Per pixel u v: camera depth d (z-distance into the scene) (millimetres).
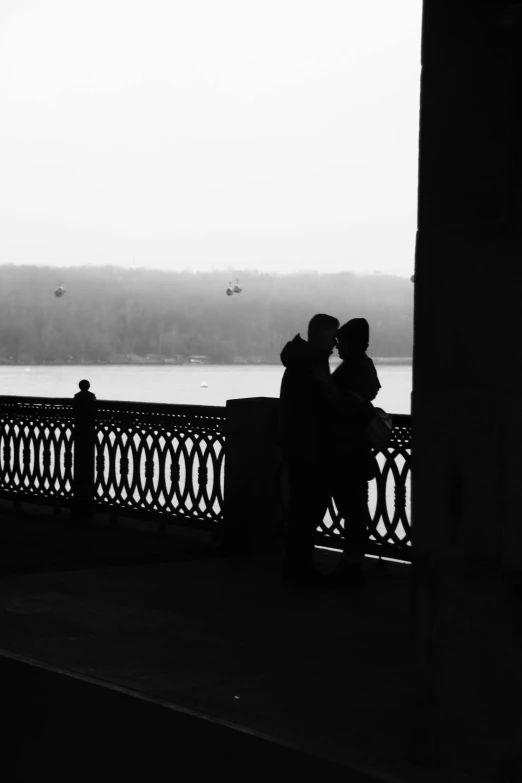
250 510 9125
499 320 4207
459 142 4324
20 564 8719
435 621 4434
